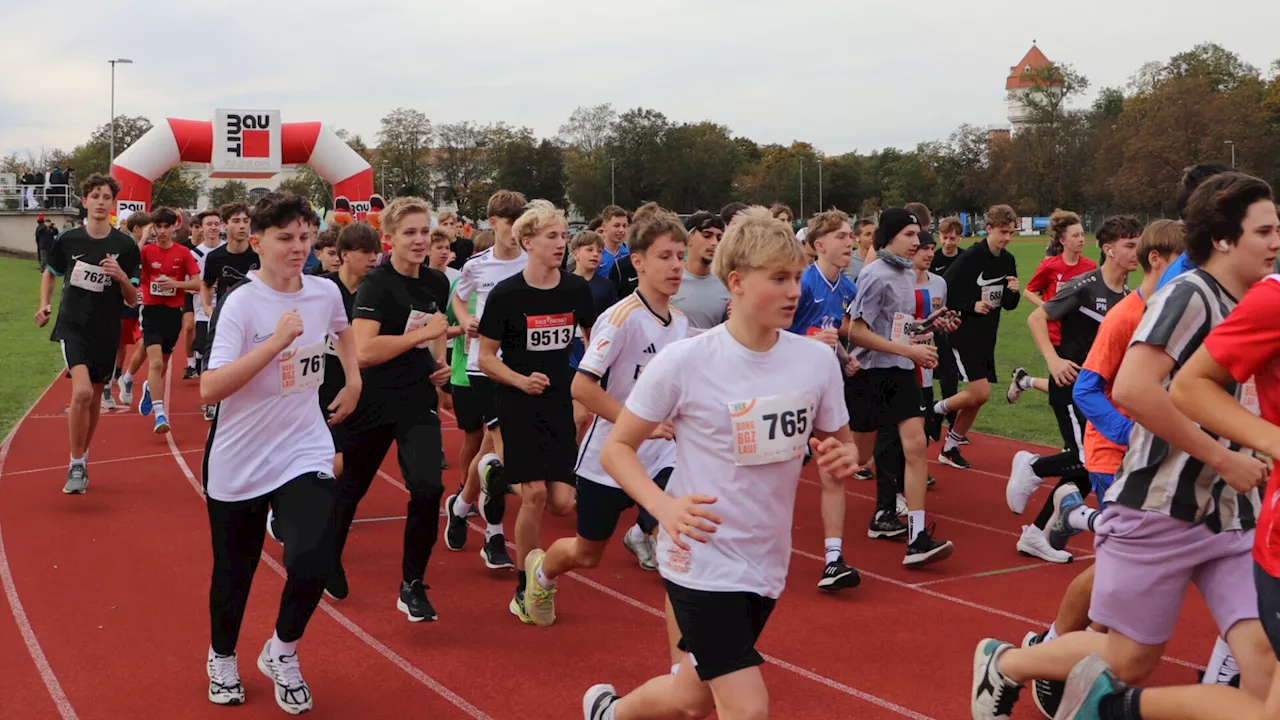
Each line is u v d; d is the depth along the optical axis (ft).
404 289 17.83
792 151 403.54
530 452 17.38
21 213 157.38
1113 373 14.61
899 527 23.20
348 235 20.07
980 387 29.35
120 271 25.62
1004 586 19.79
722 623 9.98
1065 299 21.43
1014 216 28.68
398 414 17.63
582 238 24.25
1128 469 11.12
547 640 16.84
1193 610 18.11
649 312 15.46
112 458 30.91
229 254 34.45
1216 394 9.32
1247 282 10.19
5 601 18.62
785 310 9.94
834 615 18.17
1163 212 255.70
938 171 342.85
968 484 28.63
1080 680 10.84
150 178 86.38
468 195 309.01
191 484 27.78
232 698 14.29
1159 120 250.57
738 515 10.12
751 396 10.12
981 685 12.72
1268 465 9.86
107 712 14.10
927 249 24.54
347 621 17.70
